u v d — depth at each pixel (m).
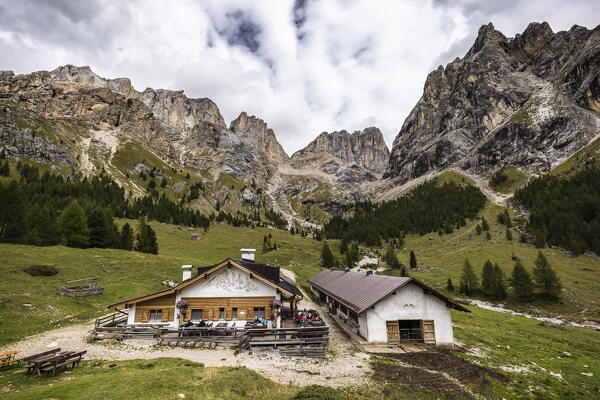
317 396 13.74
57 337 25.31
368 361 21.55
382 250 151.25
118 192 158.50
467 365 21.38
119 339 25.20
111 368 17.42
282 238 163.25
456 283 92.62
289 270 89.81
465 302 77.75
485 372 20.22
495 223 148.25
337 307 38.31
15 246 54.91
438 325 26.77
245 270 27.94
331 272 52.53
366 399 14.67
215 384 14.25
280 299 28.28
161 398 12.23
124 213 136.50
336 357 22.30
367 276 36.16
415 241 154.75
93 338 24.84
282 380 17.09
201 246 119.88
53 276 43.72
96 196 140.88
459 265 109.31
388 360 21.92
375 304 26.45
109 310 35.84
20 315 28.73
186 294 27.94
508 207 164.38
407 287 27.27
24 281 38.31
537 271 78.94
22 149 163.25
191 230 143.62
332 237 197.25
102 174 189.75
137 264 59.91
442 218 167.12
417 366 20.78
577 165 171.50
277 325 27.14
